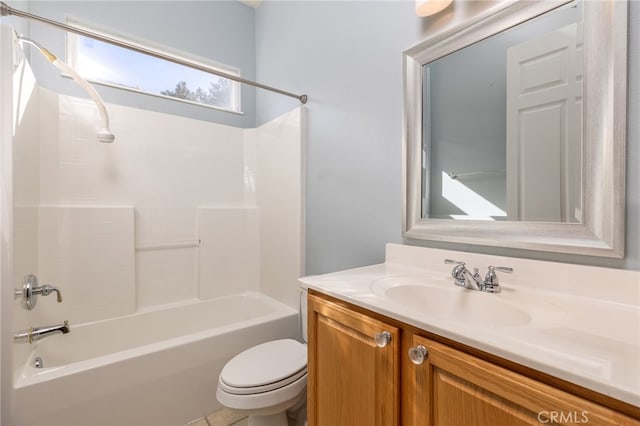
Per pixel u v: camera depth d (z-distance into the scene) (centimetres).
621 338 61
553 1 92
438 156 124
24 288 129
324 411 101
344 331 93
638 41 77
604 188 82
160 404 144
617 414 45
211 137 242
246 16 266
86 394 126
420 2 116
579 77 87
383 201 146
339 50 171
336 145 174
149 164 213
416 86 129
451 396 66
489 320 89
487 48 108
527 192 99
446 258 117
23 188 141
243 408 115
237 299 241
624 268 80
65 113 182
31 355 140
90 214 187
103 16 201
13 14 116
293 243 208
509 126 103
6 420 111
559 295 89
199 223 234
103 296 191
